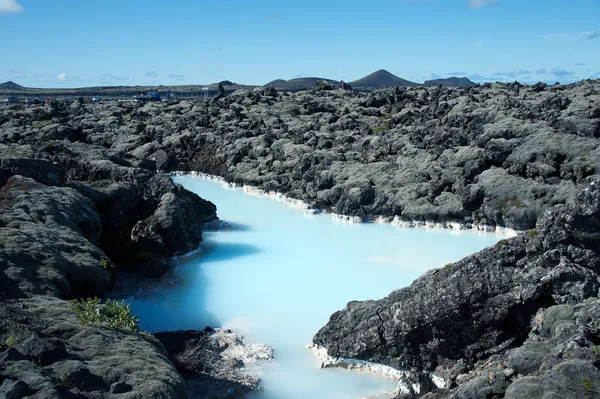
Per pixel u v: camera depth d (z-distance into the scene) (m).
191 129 98.31
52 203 38.47
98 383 19.31
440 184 56.81
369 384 26.05
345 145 74.69
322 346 28.94
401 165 64.00
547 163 54.16
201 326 33.50
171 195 46.78
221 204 66.12
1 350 19.77
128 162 67.62
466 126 69.81
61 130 91.94
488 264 24.56
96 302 26.44
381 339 26.59
